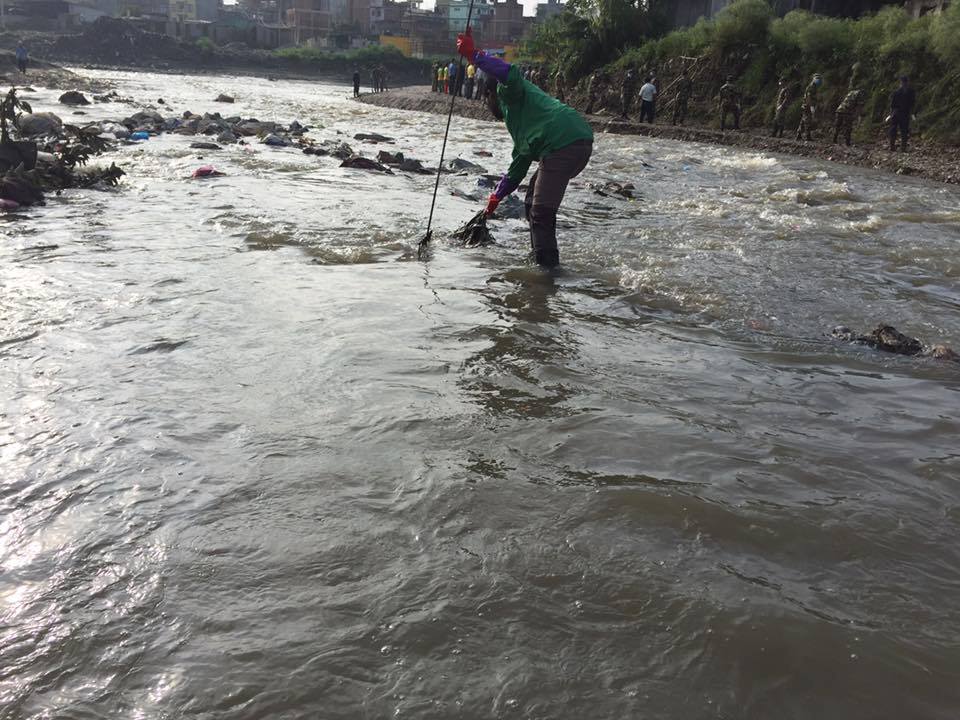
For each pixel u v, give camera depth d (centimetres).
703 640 183
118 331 379
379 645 177
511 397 323
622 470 265
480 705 161
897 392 363
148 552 209
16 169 745
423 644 177
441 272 537
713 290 532
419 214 765
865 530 237
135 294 439
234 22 12744
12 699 159
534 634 182
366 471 255
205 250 559
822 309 504
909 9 2767
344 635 179
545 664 173
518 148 596
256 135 1571
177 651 173
